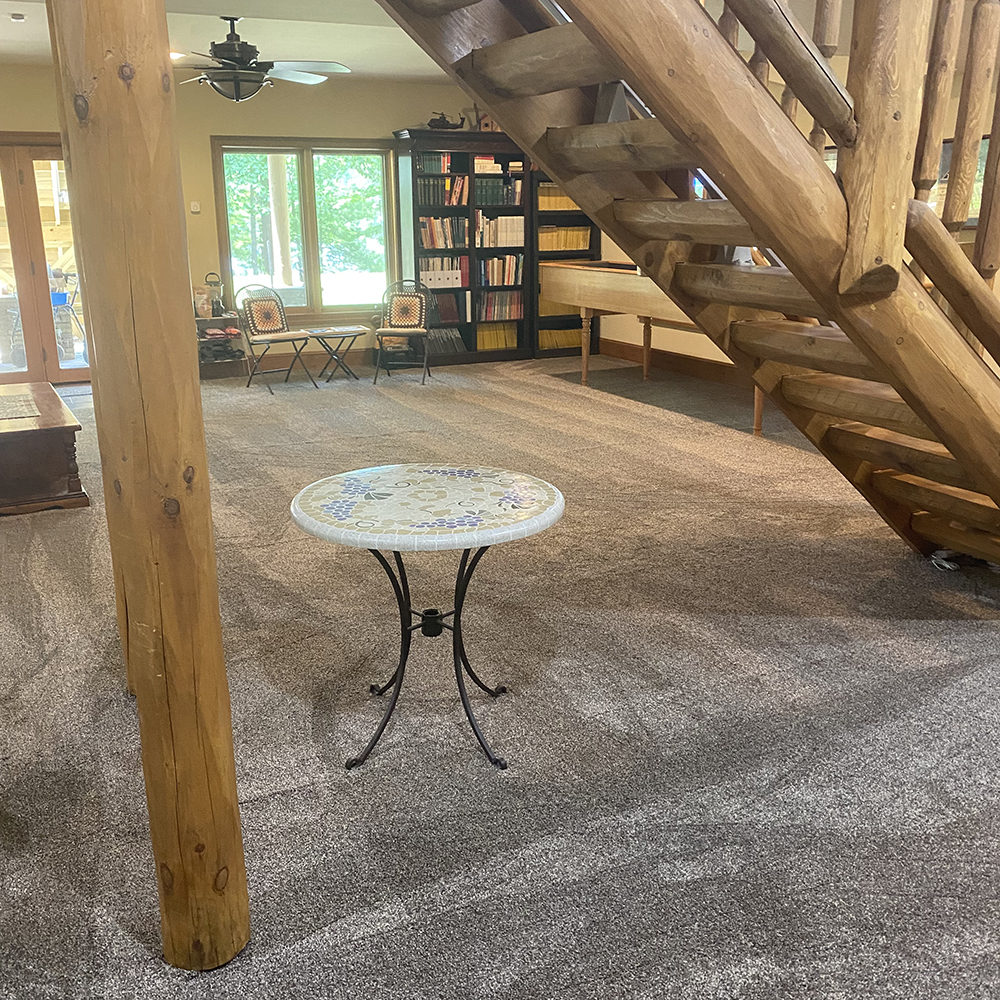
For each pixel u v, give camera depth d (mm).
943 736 2385
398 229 8898
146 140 1305
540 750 2340
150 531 1441
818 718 2480
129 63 1270
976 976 1601
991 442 2582
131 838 2004
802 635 2984
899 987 1578
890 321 2350
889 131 2092
